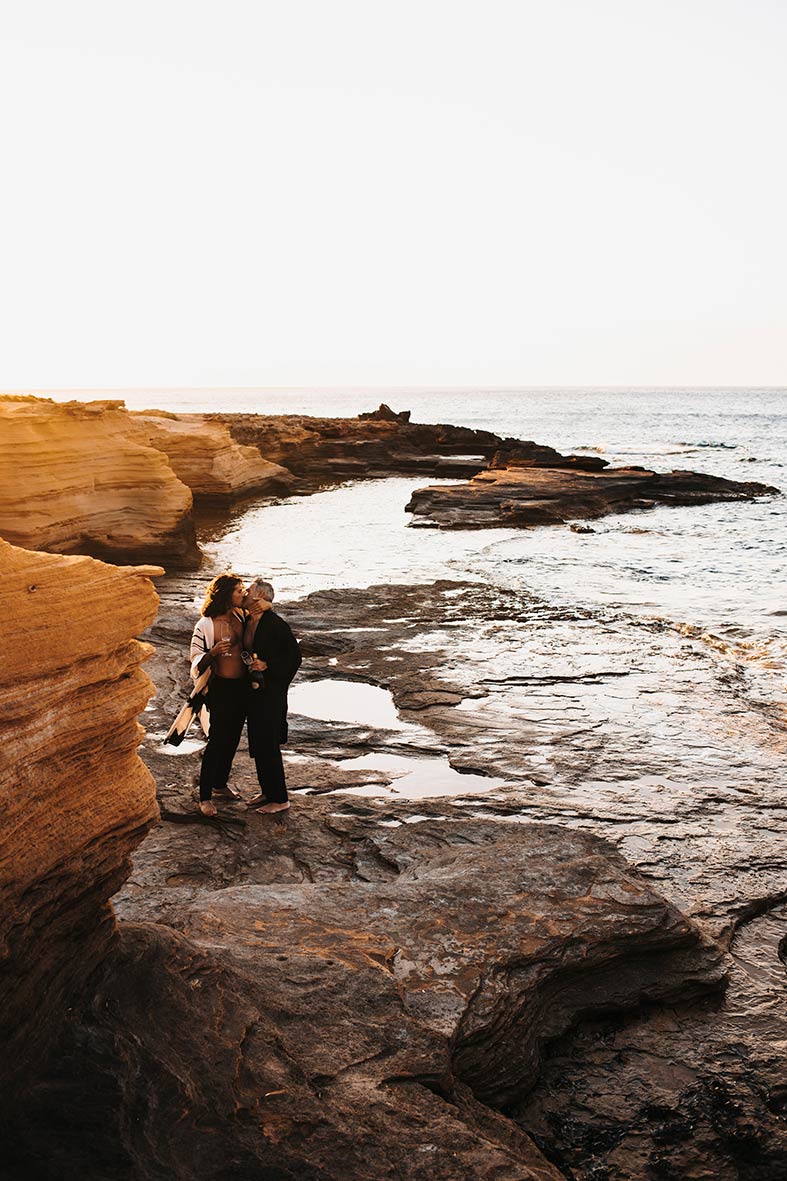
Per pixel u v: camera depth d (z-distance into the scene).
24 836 2.75
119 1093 2.74
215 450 30.92
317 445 50.84
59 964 2.94
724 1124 3.53
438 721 8.88
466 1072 3.58
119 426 19.50
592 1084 3.78
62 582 3.02
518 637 12.34
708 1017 4.27
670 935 4.55
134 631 3.27
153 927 3.57
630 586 16.81
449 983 3.93
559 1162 3.35
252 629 6.33
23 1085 2.72
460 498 29.84
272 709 6.38
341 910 4.56
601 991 4.29
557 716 9.06
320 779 7.32
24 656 2.79
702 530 25.69
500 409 177.75
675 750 8.12
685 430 101.12
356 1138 2.85
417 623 13.11
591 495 30.78
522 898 4.75
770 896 5.48
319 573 18.06
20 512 15.48
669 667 10.89
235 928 4.27
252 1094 2.93
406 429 59.69
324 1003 3.60
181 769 7.27
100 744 3.12
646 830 6.44
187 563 18.39
